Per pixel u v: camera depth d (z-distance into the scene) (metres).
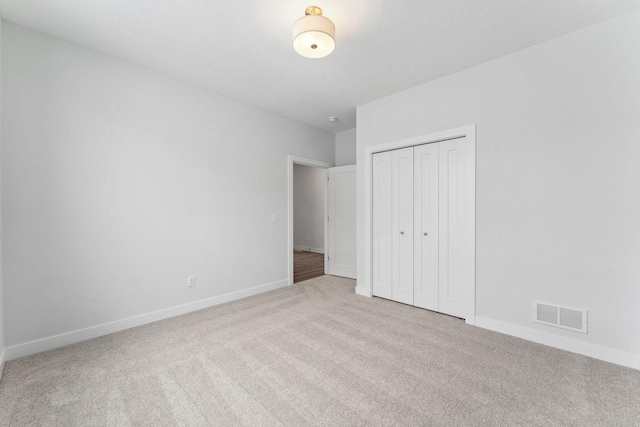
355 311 3.10
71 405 1.58
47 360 2.06
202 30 2.18
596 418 1.49
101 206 2.49
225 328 2.65
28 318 2.15
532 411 1.54
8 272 2.06
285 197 4.17
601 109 2.10
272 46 2.39
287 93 3.36
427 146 3.12
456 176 2.90
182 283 3.03
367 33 2.20
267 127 3.90
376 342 2.36
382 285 3.56
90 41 2.32
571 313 2.22
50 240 2.24
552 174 2.30
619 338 2.04
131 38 2.28
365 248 3.67
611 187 2.07
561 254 2.27
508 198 2.52
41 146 2.20
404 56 2.54
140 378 1.84
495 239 2.60
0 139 2.02
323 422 1.46
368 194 3.62
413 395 1.68
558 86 2.27
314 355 2.14
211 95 3.28
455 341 2.38
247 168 3.66
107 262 2.53
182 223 3.03
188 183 3.08
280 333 2.54
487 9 1.94
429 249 3.12
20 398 1.64
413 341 2.38
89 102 2.42
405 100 3.24
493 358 2.10
